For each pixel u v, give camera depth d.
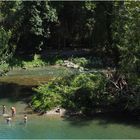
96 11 56.09
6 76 69.94
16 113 48.00
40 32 82.50
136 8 46.84
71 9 91.19
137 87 46.38
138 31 45.97
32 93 57.19
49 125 44.12
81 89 49.38
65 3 90.62
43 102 48.81
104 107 48.97
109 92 50.16
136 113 47.50
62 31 91.75
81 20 89.00
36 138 39.84
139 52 45.94
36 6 81.81
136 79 46.03
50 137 40.09
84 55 85.69
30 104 50.84
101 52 60.22
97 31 56.56
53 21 85.62
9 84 63.19
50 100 48.72
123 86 49.88
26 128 43.16
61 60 83.81
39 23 81.94
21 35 84.56
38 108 48.59
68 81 52.78
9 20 84.12
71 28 93.00
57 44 92.06
